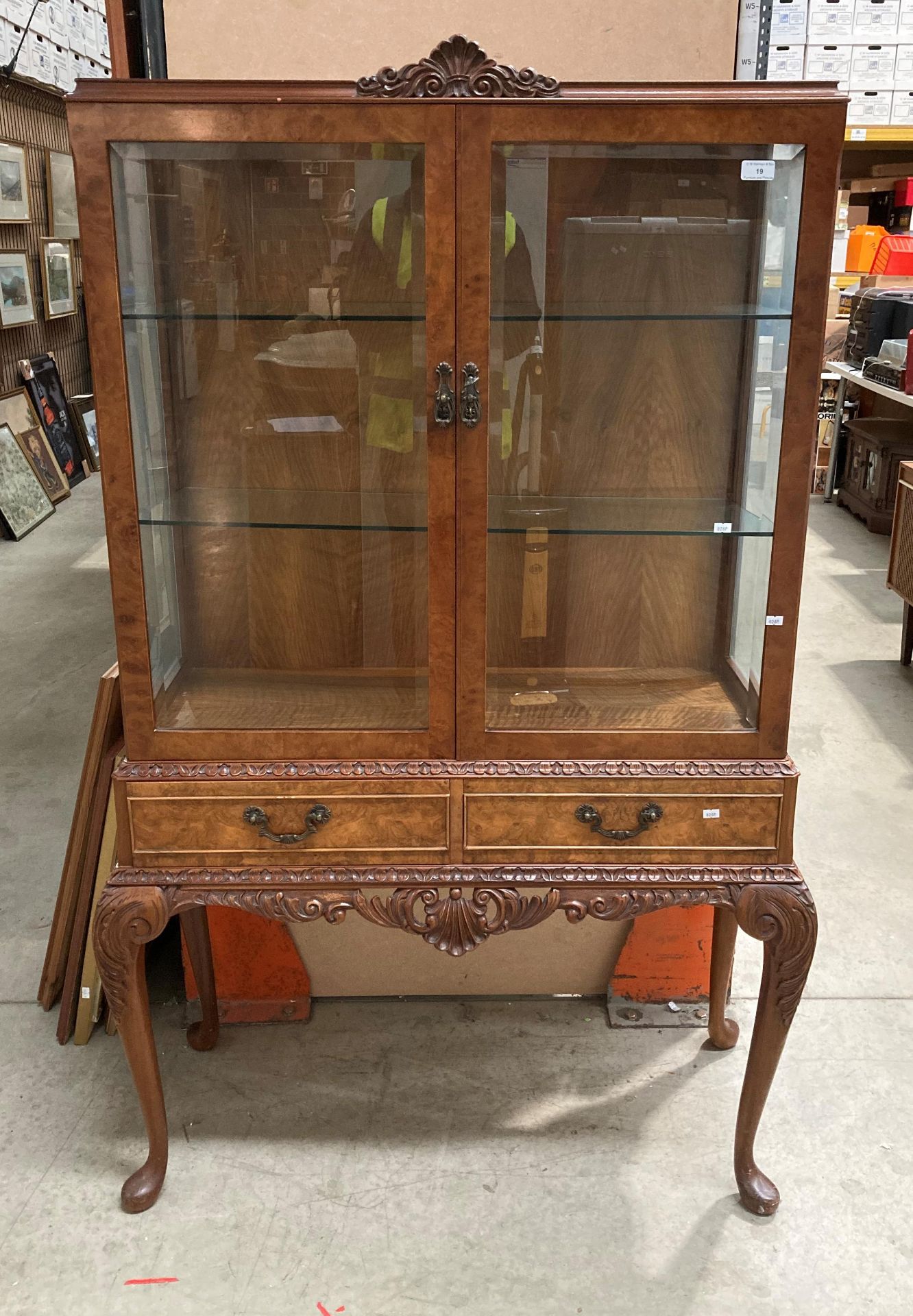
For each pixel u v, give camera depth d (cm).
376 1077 214
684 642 177
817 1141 199
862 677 415
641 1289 169
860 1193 187
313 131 147
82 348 798
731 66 201
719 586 175
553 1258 174
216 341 164
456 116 146
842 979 244
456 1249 176
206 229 159
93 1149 197
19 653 439
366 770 169
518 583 167
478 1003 237
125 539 161
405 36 198
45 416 698
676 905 172
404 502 163
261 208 156
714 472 172
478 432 158
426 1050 222
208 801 169
